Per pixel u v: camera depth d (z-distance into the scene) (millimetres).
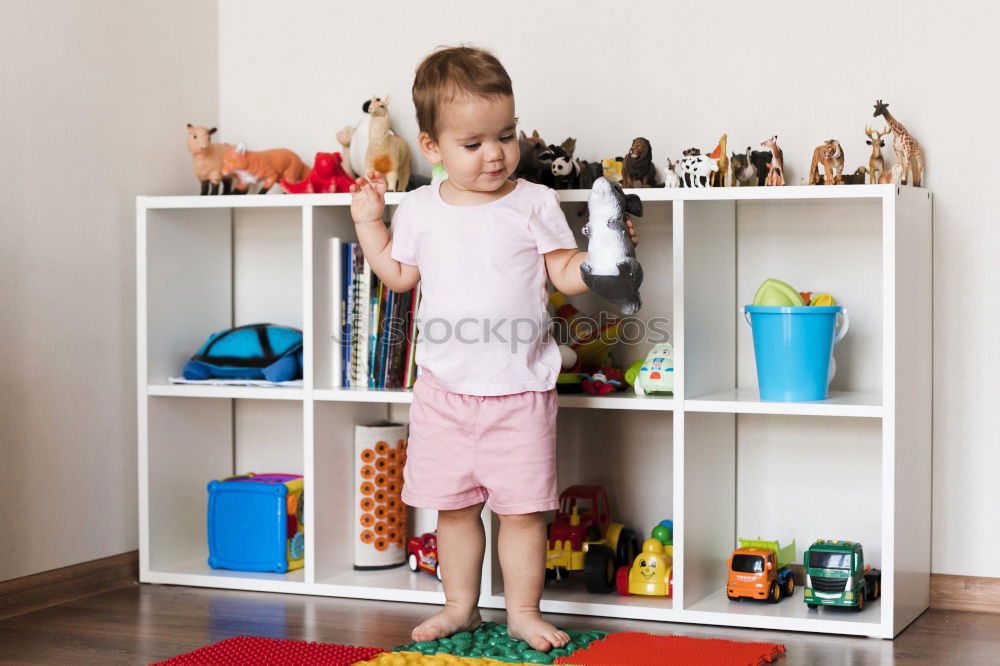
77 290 2066
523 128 2178
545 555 1694
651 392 1885
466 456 1663
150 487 2133
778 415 2051
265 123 2381
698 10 2066
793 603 1859
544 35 2166
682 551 1806
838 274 2000
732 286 2045
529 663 1543
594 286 1531
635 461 2125
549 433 1662
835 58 1988
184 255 2227
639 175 1946
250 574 2104
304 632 1755
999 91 1896
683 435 1802
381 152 2086
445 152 1626
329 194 1986
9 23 1933
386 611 1891
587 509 2062
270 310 2357
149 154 2238
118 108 2162
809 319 1763
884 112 1886
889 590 1705
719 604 1847
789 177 2023
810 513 2033
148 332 2123
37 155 1985
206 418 2289
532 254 1661
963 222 1920
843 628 1732
